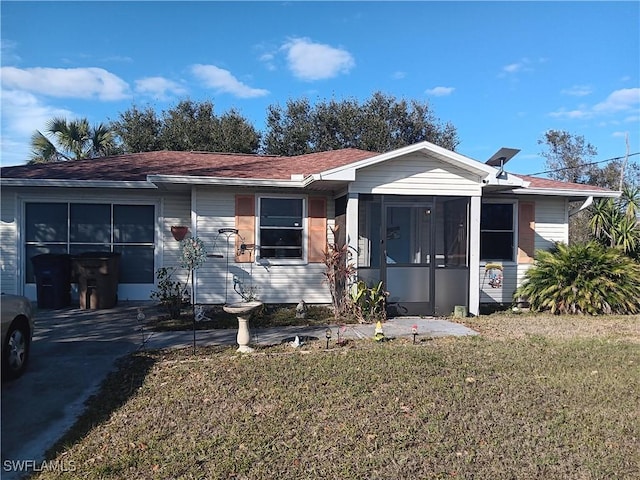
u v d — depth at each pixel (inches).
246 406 185.8
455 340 307.7
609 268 431.2
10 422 172.7
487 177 396.2
